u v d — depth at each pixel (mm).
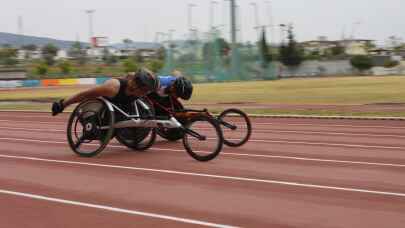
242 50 63625
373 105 23656
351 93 32719
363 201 6137
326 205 5973
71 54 158000
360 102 25547
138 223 5340
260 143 11195
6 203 6176
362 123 15992
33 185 7113
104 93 9250
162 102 10141
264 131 13773
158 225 5270
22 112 23109
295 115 18531
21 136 13008
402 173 7758
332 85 43875
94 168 8289
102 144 9320
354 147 10609
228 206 5965
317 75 79250
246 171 7949
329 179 7348
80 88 61719
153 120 9172
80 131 10359
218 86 46500
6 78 85750
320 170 8016
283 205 5984
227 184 7074
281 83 50469
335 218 5465
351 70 83312
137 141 9977
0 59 131250
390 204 5996
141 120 9273
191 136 9375
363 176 7547
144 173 7852
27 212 5781
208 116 8773
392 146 10750
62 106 9664
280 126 15188
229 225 5266
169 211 5777
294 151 10008
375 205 5957
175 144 10805
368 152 9891
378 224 5258
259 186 6941
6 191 6777
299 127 14883
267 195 6449
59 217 5574
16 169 8281
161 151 9945
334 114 19016
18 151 10258
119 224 5309
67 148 10562
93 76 91312
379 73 83312
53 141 11781
